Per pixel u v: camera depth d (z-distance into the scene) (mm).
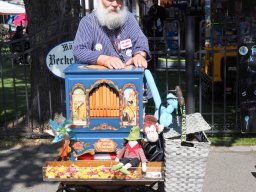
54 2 5777
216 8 10305
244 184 4371
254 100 5551
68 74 2680
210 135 5914
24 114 6934
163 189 2826
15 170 4848
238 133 5965
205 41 7219
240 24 6203
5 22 29094
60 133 2699
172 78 10359
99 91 2703
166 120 2789
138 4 11797
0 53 5875
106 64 2777
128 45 3006
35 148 5535
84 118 2727
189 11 12469
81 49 2928
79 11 6020
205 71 7730
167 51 6016
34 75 5949
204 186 4316
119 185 2848
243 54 5512
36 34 5848
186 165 2646
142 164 2598
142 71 2650
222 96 7617
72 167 2617
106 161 2672
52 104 5898
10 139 5848
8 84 10734
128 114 2703
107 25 2922
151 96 3076
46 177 2609
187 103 5582
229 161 4984
